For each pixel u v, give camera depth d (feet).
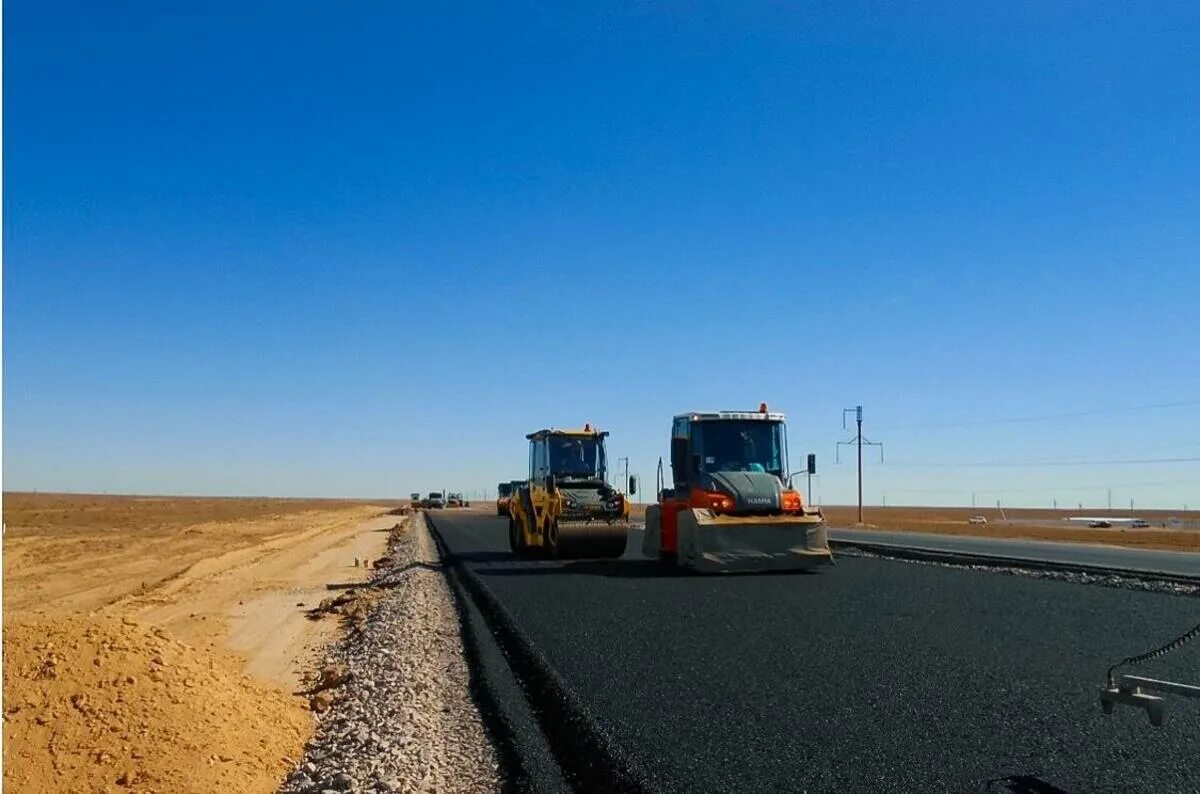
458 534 144.87
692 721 28.50
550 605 53.57
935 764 24.50
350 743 28.76
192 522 196.24
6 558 101.19
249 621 59.77
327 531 178.70
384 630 49.49
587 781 24.29
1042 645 39.91
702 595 57.00
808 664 36.32
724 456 72.90
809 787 22.94
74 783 22.47
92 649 27.53
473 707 32.94
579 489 87.20
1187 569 76.13
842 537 130.82
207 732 26.18
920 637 41.91
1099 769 24.06
